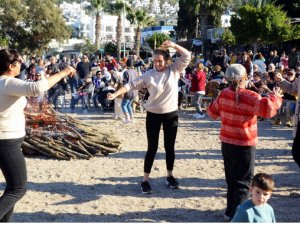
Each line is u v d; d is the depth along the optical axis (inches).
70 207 249.3
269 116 206.1
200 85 611.8
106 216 236.2
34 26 2153.1
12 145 181.8
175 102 268.7
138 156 375.9
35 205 251.3
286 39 1117.7
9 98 179.0
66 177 309.0
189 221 230.4
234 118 211.9
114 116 610.9
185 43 1831.9
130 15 2266.2
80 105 776.9
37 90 174.7
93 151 373.4
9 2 2107.5
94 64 952.3
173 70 264.5
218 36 1711.4
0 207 181.0
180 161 358.3
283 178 312.7
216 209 248.5
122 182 299.4
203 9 1708.9
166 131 272.8
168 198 266.8
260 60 707.4
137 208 249.1
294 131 255.8
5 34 2144.4
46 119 384.5
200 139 458.3
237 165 214.1
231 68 214.2
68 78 729.6
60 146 367.2
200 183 298.7
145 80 261.6
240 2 2423.7
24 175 186.2
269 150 405.7
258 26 1124.5
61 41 2257.6
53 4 2222.0
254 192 159.3
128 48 2479.1
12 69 185.6
